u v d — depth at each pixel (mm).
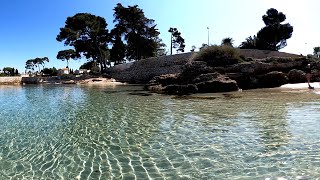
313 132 11078
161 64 53938
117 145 10656
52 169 8406
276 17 63406
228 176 7422
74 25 61719
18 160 9266
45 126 14344
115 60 72750
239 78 30625
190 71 32594
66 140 11570
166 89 28938
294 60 35500
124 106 20516
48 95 31438
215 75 29812
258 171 7625
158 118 15492
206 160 8672
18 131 13328
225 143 10281
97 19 65688
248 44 58750
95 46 65938
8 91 38688
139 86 43406
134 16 65000
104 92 33312
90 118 16188
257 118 14148
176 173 7781
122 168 8305
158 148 10086
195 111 17078
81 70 86750
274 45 60688
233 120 13992
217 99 22016
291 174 7305
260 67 33250
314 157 8422
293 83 31281
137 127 13500
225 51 37062
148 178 7516
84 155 9602
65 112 18672
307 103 17953
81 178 7672
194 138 11148
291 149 9234
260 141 10289
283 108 16516
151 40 69312
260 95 23234
